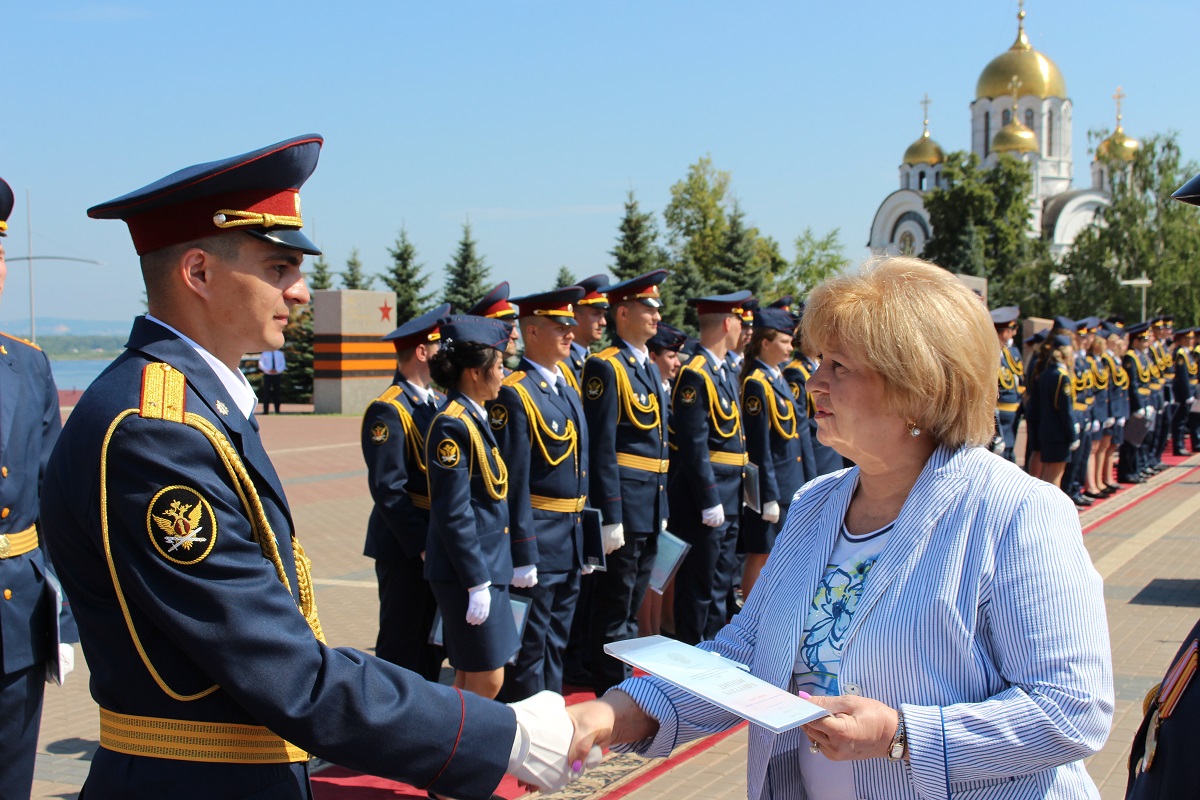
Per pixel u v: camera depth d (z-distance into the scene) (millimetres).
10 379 3332
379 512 5164
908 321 1919
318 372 25656
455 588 4348
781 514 7105
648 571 6090
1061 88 62656
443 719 1934
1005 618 1830
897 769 1889
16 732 3219
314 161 2051
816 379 2039
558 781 2059
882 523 2059
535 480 5055
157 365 1896
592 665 5828
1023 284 50375
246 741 1893
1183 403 17297
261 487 1959
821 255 51219
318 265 36531
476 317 4547
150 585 1769
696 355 6609
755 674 2123
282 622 1831
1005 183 53094
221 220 1909
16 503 3250
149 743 1854
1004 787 1856
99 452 1802
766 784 2072
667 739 2182
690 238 52438
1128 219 44625
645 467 5875
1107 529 10430
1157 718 1863
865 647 1906
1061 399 11164
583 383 5852
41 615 3297
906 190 61719
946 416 1947
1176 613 7035
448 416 4375
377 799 4297
